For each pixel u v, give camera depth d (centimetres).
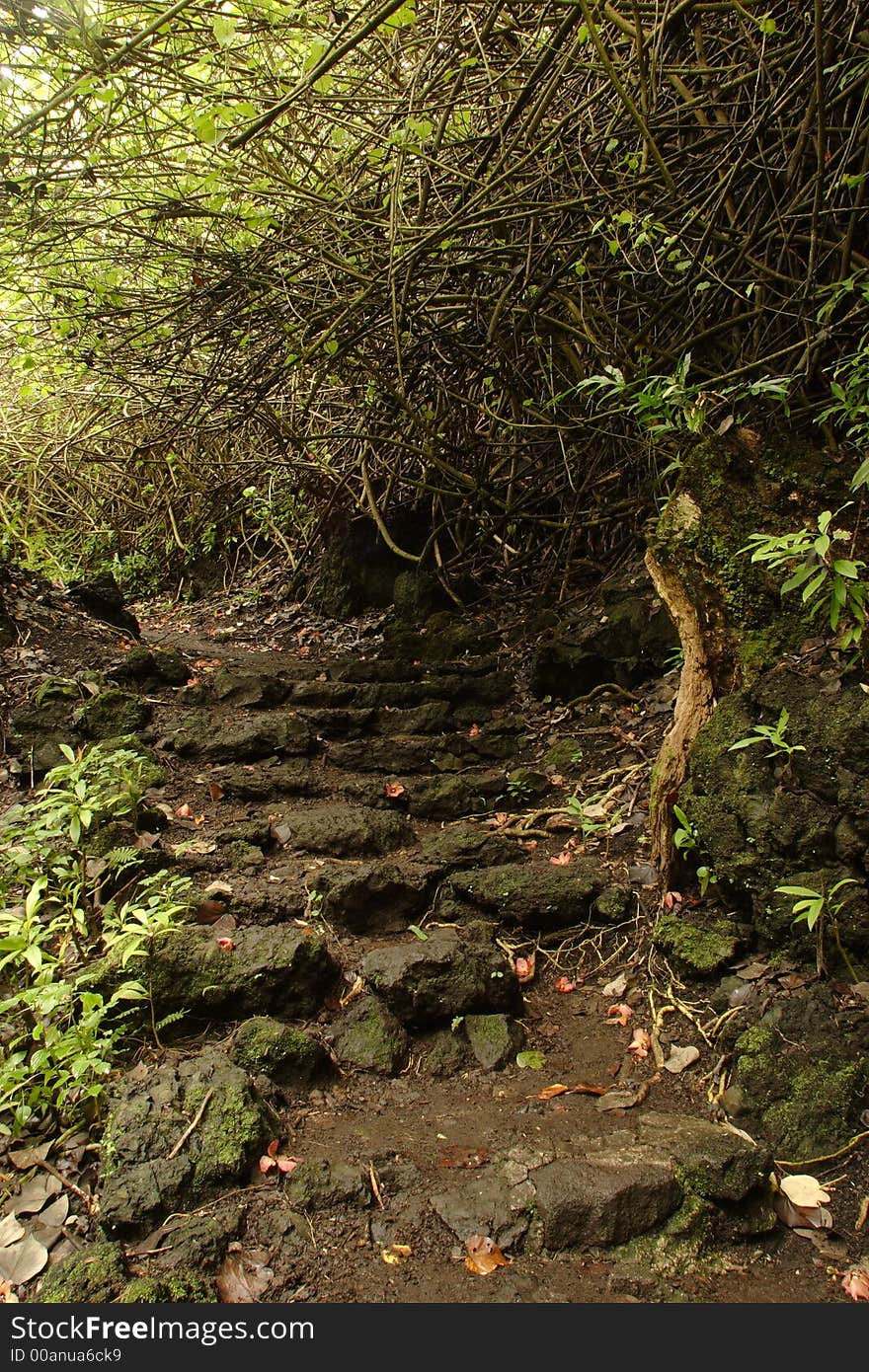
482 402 538
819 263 348
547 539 554
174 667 441
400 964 251
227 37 288
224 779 356
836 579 235
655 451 418
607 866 308
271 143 414
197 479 783
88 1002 213
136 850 284
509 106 390
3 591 454
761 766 262
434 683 456
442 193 414
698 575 293
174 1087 211
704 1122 210
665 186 354
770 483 296
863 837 238
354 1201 191
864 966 234
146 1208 185
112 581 507
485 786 371
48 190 372
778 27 353
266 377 538
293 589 722
